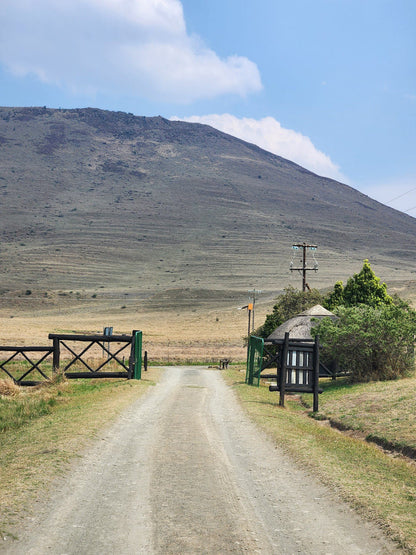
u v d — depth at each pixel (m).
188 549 6.22
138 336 29.66
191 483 8.90
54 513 7.23
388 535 6.63
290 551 6.22
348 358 27.45
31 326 112.44
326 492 8.53
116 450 11.19
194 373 40.94
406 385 22.61
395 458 13.47
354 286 44.09
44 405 18.50
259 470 9.90
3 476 8.92
